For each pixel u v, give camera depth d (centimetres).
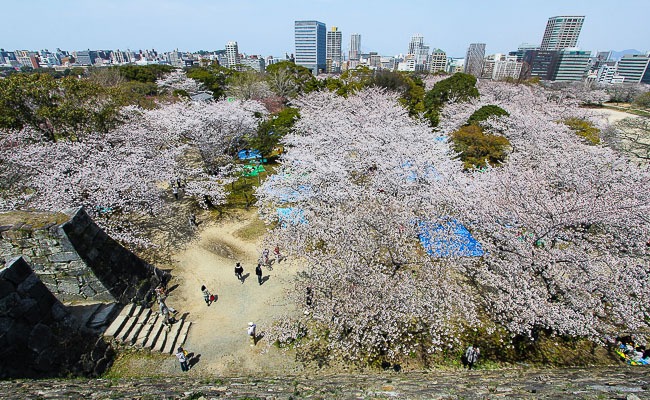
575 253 1183
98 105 2281
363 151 2328
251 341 1278
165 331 1273
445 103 4438
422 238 1497
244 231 2058
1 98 1995
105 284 1230
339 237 1362
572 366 1118
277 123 3275
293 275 1669
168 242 1903
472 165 2338
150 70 6372
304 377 940
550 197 1460
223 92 5919
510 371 1003
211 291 1558
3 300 877
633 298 1125
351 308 1088
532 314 1066
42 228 1117
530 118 2942
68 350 1025
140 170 1806
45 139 2066
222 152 2730
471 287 1390
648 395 479
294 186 1977
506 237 1296
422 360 1177
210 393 642
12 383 776
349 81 5456
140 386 747
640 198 1523
